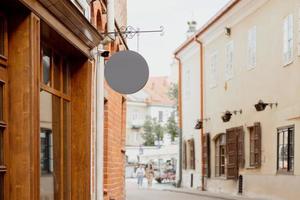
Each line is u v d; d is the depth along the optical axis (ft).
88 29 27.09
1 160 19.25
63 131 28.12
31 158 19.65
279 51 72.90
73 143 29.37
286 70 70.38
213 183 101.71
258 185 79.05
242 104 86.99
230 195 87.81
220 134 98.07
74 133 29.43
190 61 118.32
